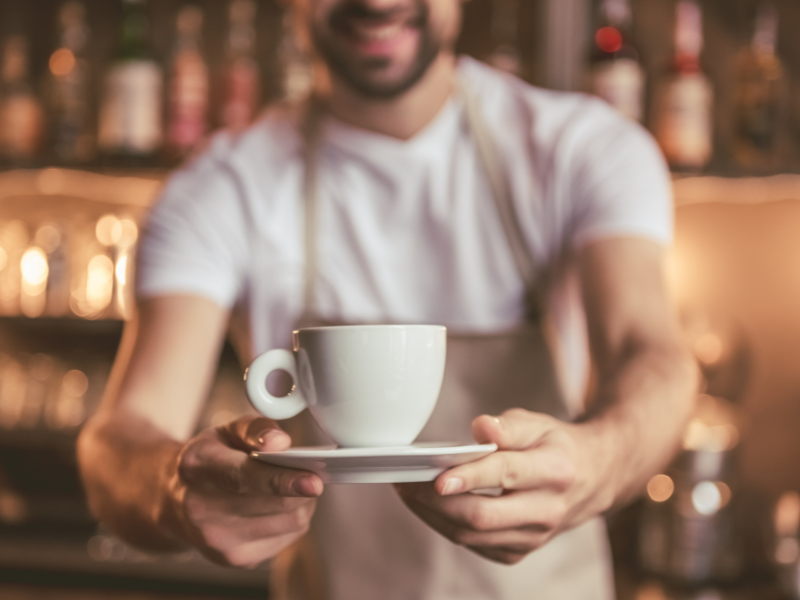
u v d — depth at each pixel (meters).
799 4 1.79
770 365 1.82
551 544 1.06
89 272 1.80
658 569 1.57
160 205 1.13
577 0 1.61
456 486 0.53
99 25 1.97
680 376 0.79
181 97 1.72
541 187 1.09
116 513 0.75
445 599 1.06
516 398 1.07
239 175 1.15
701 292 1.86
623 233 0.99
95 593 1.70
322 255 1.13
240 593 1.67
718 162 1.58
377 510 1.07
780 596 1.50
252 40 1.92
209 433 0.63
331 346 0.59
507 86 1.18
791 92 1.79
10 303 1.82
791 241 1.81
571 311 1.14
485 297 1.11
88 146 1.93
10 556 1.68
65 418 1.79
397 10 0.98
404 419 0.61
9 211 2.05
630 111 1.58
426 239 1.12
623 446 0.66
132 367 0.99
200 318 1.05
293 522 0.61
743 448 1.82
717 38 1.82
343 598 1.08
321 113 1.17
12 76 1.84
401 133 1.12
